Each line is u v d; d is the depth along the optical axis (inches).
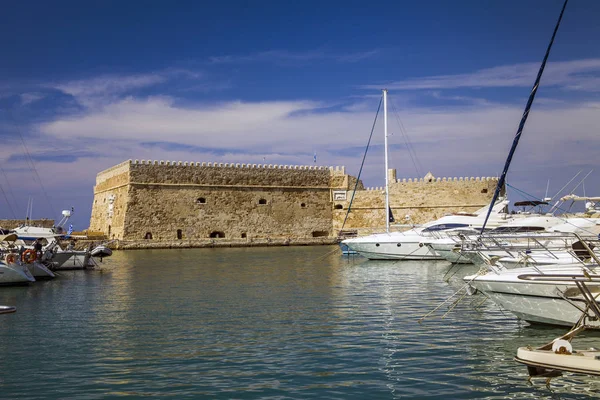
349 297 1022.4
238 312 888.9
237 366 584.7
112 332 749.9
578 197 1317.7
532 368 502.0
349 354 619.8
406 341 669.3
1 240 1414.9
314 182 3417.8
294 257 2142.0
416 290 1096.8
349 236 3166.8
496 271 752.3
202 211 3134.8
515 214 1800.0
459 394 495.5
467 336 684.1
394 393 500.1
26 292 1150.3
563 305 660.1
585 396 486.0
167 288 1202.0
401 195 3272.6
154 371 572.4
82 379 549.6
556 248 867.4
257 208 3260.3
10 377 557.6
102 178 3535.9
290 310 898.1
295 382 532.4
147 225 3006.9
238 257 2186.3
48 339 711.7
